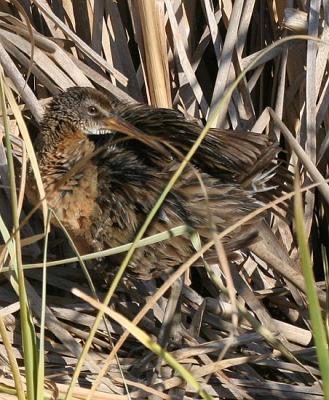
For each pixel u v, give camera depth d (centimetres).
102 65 1107
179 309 991
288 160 1140
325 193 1002
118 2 1166
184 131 1016
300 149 1028
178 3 1146
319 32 1134
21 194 810
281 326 1016
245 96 1130
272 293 1074
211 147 1014
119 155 1003
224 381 934
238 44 1127
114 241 974
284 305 1080
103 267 1002
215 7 1188
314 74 1098
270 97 1186
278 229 1123
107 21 1144
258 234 965
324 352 610
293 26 1109
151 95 1107
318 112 1124
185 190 961
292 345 1005
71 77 1102
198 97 1116
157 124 1031
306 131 1116
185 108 1140
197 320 996
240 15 1120
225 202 957
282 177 1080
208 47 1194
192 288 1098
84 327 1023
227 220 949
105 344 1002
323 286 1080
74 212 988
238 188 977
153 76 1098
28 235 1066
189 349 952
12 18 1102
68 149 1018
